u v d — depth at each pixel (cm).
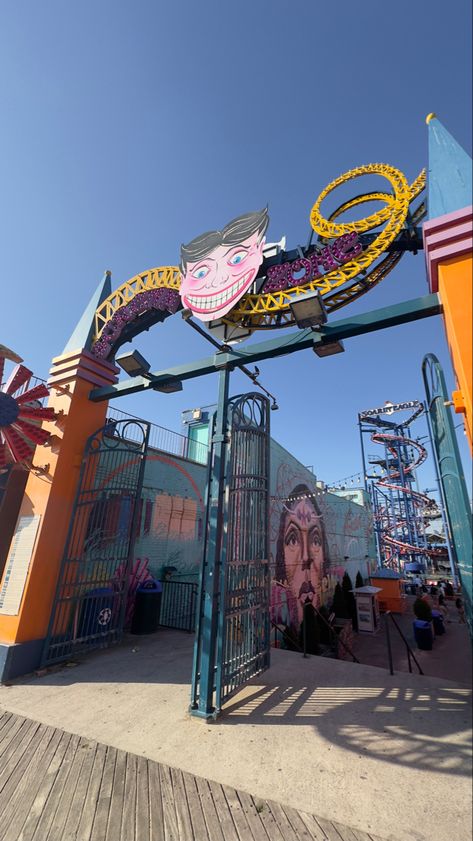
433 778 269
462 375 313
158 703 414
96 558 636
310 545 1723
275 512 1394
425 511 3781
